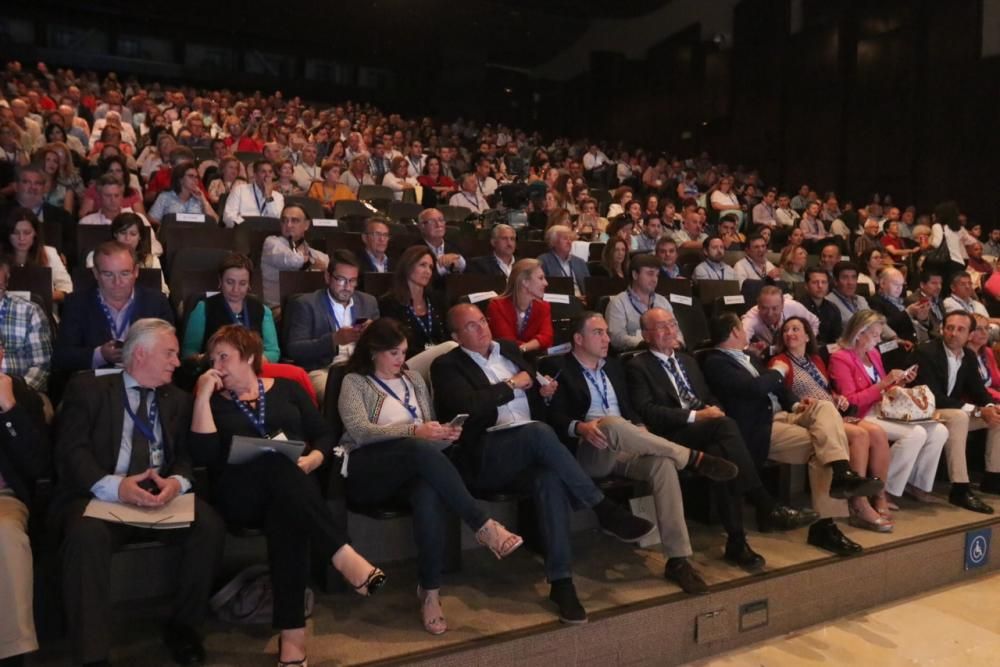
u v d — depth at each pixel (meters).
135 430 2.37
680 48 15.40
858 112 12.16
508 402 2.97
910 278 7.64
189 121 8.51
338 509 2.56
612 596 2.64
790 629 2.89
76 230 4.13
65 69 13.82
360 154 8.11
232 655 2.20
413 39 16.20
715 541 3.19
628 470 2.92
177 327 3.44
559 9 16.00
